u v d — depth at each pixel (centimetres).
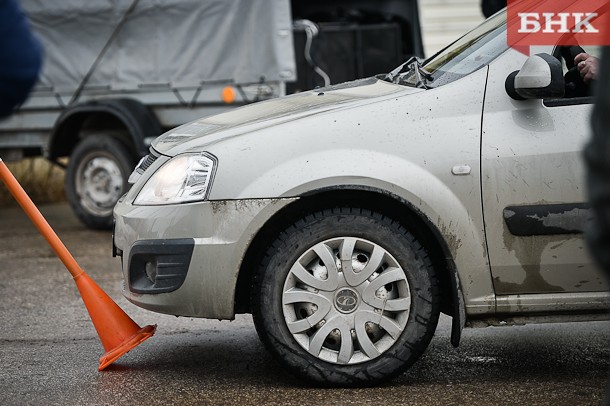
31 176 2617
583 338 1198
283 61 2016
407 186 927
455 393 965
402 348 952
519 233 934
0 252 1856
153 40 2097
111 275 1620
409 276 949
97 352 1146
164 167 979
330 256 945
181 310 958
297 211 959
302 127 951
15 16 688
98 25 2120
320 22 2473
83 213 2120
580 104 945
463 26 3139
